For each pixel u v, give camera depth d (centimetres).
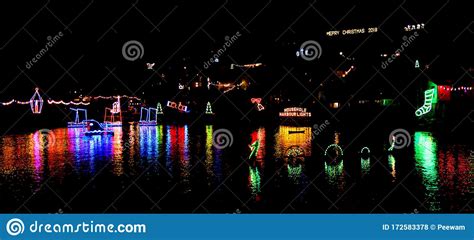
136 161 1476
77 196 977
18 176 1203
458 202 896
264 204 901
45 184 1098
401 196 948
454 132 2486
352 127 2980
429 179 1123
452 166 1320
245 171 1267
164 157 1572
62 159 1531
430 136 2284
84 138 2406
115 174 1232
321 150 1739
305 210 853
